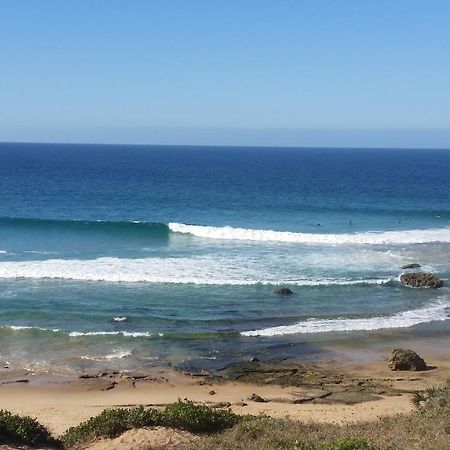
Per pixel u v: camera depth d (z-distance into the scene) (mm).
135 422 13141
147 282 30047
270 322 24922
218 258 35625
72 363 20547
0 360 20594
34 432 12734
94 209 57781
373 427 12328
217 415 13812
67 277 30594
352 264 34781
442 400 12492
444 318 25844
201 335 23250
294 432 12227
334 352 21953
